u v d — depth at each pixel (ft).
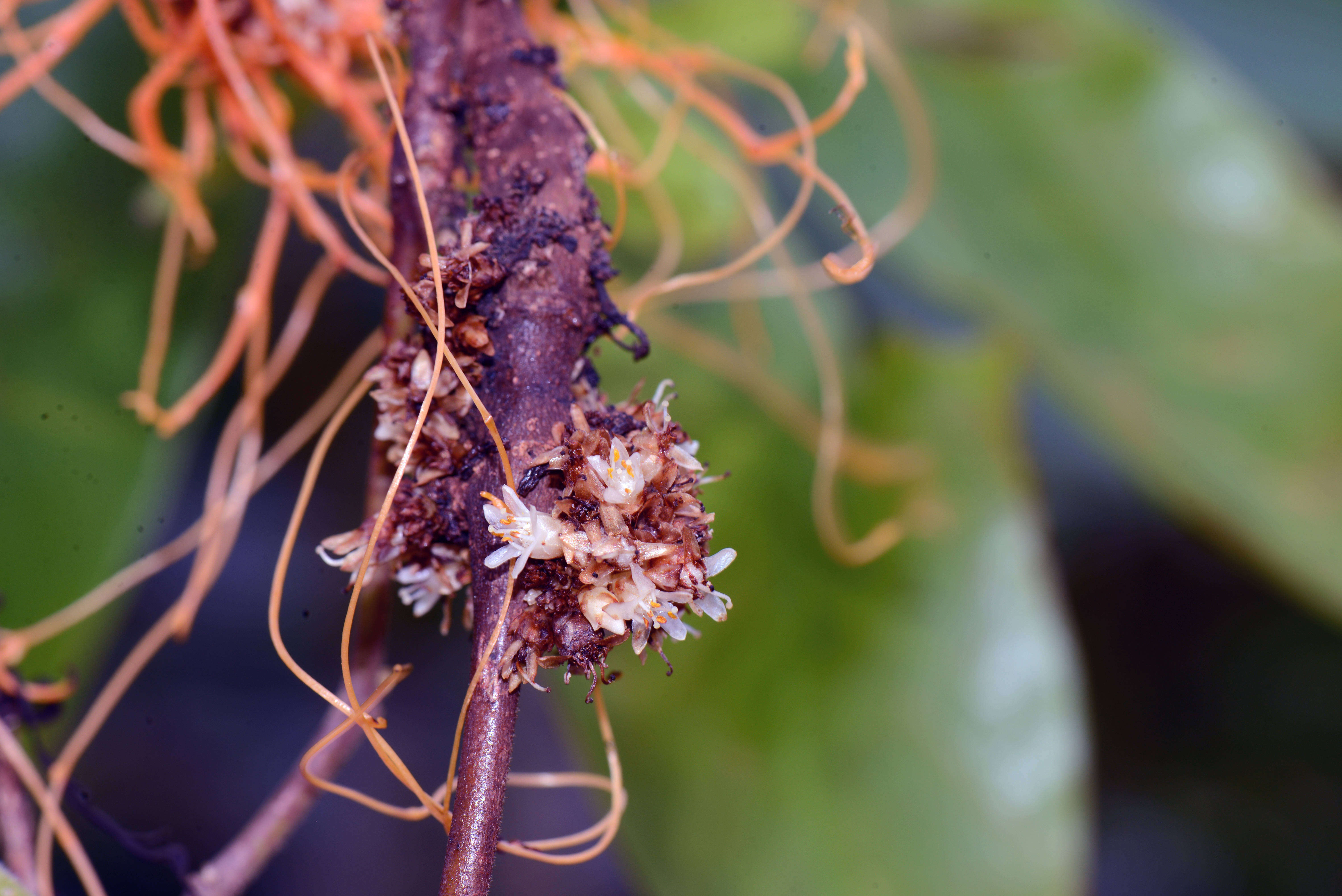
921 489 0.84
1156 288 0.96
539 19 0.72
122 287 0.81
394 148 0.53
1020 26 1.02
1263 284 0.96
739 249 0.89
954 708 0.77
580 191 0.51
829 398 0.88
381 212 0.59
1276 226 0.97
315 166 0.76
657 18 0.93
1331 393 0.93
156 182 0.80
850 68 0.62
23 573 0.71
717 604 0.48
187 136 0.82
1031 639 0.79
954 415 0.87
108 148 0.75
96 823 0.61
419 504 0.49
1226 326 0.95
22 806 0.61
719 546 0.83
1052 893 0.72
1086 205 0.98
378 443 0.53
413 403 0.49
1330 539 0.87
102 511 0.75
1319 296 0.96
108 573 0.73
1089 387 0.92
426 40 0.53
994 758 0.76
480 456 0.49
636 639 0.48
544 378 0.49
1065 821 0.74
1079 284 0.96
